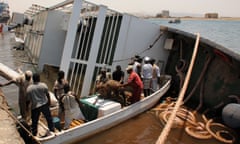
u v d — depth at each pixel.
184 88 8.31
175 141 7.50
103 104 7.61
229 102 9.73
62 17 12.64
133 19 10.92
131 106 8.24
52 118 6.32
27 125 5.87
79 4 8.52
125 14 10.48
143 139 7.36
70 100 6.33
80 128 6.38
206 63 11.20
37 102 5.54
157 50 12.59
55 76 12.49
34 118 5.59
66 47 8.63
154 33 12.08
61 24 12.45
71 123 7.10
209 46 11.17
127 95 9.58
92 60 9.56
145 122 8.55
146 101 9.13
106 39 11.55
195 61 12.02
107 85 8.05
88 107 7.53
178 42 12.94
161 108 9.99
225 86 10.25
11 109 7.16
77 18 8.59
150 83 10.04
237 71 9.80
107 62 10.43
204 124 8.96
